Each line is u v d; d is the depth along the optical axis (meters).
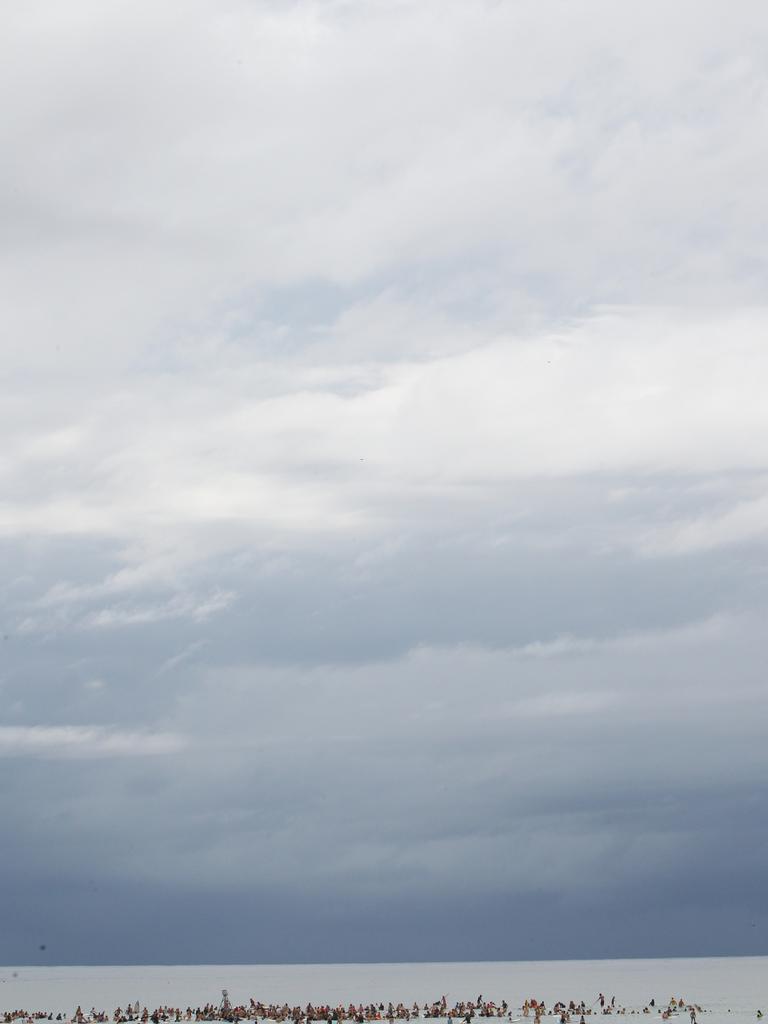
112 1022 166.50
